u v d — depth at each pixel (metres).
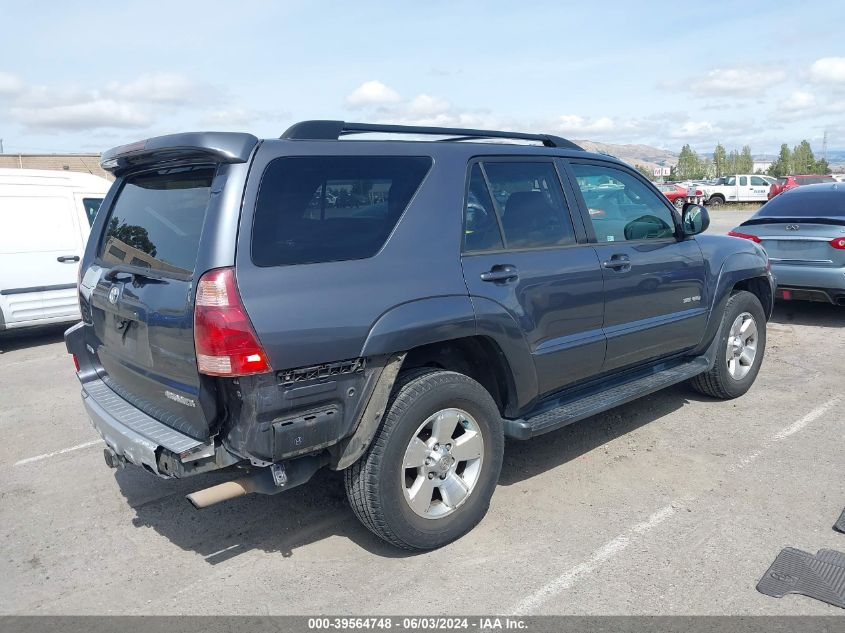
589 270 4.16
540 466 4.52
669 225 4.99
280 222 3.00
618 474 4.36
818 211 8.20
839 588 3.10
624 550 3.47
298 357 2.93
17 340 9.32
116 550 3.65
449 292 3.44
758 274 5.68
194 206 3.14
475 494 3.62
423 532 3.42
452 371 3.58
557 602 3.06
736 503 3.93
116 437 3.29
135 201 3.70
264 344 2.84
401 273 3.30
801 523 3.69
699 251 5.12
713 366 5.44
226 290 2.80
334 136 3.36
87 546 3.70
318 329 2.97
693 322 5.05
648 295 4.62
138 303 3.23
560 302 3.99
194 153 3.07
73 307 9.02
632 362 4.66
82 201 9.10
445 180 3.61
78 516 4.05
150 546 3.68
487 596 3.12
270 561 3.49
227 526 3.87
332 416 3.07
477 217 3.73
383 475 3.23
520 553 3.47
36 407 6.19
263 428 2.91
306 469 3.18
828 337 7.81
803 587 3.11
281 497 4.19
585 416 4.14
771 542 3.51
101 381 4.00
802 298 8.15
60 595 3.24
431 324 3.30
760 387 6.05
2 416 5.95
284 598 3.16
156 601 3.17
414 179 3.51
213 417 2.96
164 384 3.17
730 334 5.50
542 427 3.90
